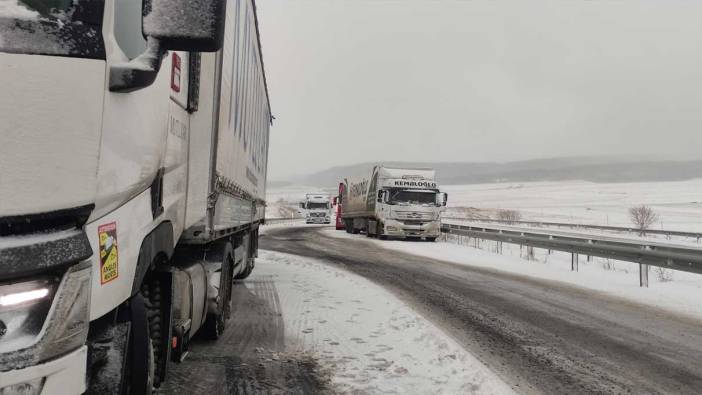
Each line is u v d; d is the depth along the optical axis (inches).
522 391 176.6
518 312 315.0
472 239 1059.9
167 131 125.6
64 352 72.9
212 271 228.4
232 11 212.4
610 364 211.0
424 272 506.3
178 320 158.7
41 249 68.3
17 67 69.1
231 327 260.8
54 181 70.8
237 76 237.3
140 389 103.4
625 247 474.9
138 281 103.7
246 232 370.0
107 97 82.5
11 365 65.4
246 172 309.7
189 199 157.5
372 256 678.5
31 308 69.1
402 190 1015.6
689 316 316.5
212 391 169.3
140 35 101.3
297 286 400.8
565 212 3021.7
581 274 519.2
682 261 409.4
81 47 75.5
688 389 183.3
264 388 173.2
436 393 170.6
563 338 252.7
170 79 127.4
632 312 326.3
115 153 86.7
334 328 260.8
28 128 69.0
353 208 1318.9
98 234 83.0
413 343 233.0
